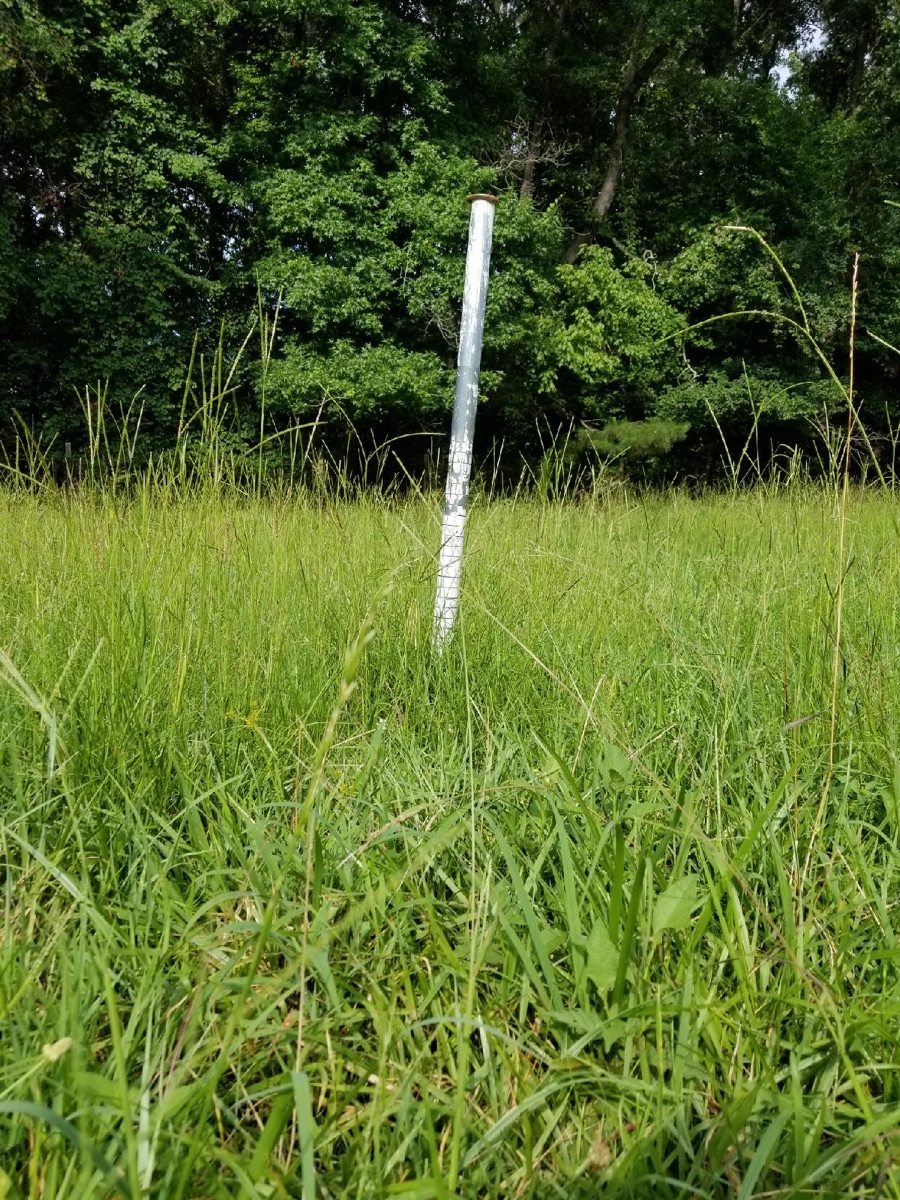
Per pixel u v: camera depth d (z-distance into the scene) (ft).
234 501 8.00
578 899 4.23
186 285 42.68
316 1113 3.25
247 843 4.90
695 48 58.34
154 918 4.19
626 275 54.90
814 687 6.26
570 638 7.97
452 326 42.73
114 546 6.97
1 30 37.19
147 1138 2.61
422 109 44.80
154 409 39.78
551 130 54.90
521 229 43.21
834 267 52.06
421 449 43.88
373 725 6.80
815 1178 2.79
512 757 5.79
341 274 40.09
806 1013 3.63
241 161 43.29
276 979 3.23
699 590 10.38
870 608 8.00
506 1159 3.04
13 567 8.21
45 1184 2.63
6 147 40.78
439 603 8.21
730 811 4.91
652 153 55.88
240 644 7.00
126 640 5.98
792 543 10.28
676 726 6.24
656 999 3.26
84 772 5.09
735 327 51.65
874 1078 3.48
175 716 5.55
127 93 40.70
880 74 60.85
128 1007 3.54
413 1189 2.57
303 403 38.32
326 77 41.91
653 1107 3.16
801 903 4.02
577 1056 3.35
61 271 39.17
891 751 5.13
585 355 46.96
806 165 52.03
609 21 53.42
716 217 51.67
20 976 3.49
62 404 40.14
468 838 4.82
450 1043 3.45
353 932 4.08
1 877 4.47
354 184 41.81
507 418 48.29
